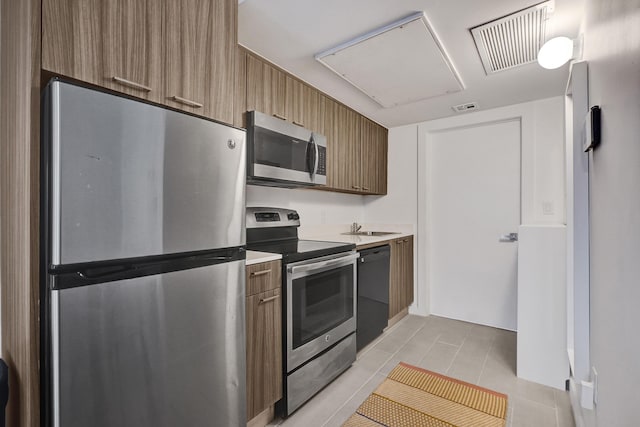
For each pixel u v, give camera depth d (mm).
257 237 2260
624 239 861
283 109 2094
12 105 985
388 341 2662
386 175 3547
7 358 1073
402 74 2158
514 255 2924
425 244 3340
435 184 3355
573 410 1666
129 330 964
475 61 2002
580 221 1489
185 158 1103
